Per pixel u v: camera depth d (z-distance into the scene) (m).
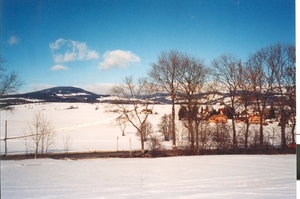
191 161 21.33
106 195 13.27
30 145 25.34
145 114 26.20
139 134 26.20
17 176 16.48
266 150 25.45
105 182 15.55
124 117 26.81
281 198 12.80
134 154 24.05
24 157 22.61
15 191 13.63
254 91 26.72
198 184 15.22
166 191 13.93
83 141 26.59
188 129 25.78
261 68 26.36
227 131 26.09
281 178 16.45
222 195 13.27
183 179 16.28
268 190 14.08
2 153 23.84
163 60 25.97
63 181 15.71
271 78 26.31
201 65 26.39
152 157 23.38
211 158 22.47
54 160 21.73
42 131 26.50
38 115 25.78
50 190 14.02
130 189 14.23
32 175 16.62
